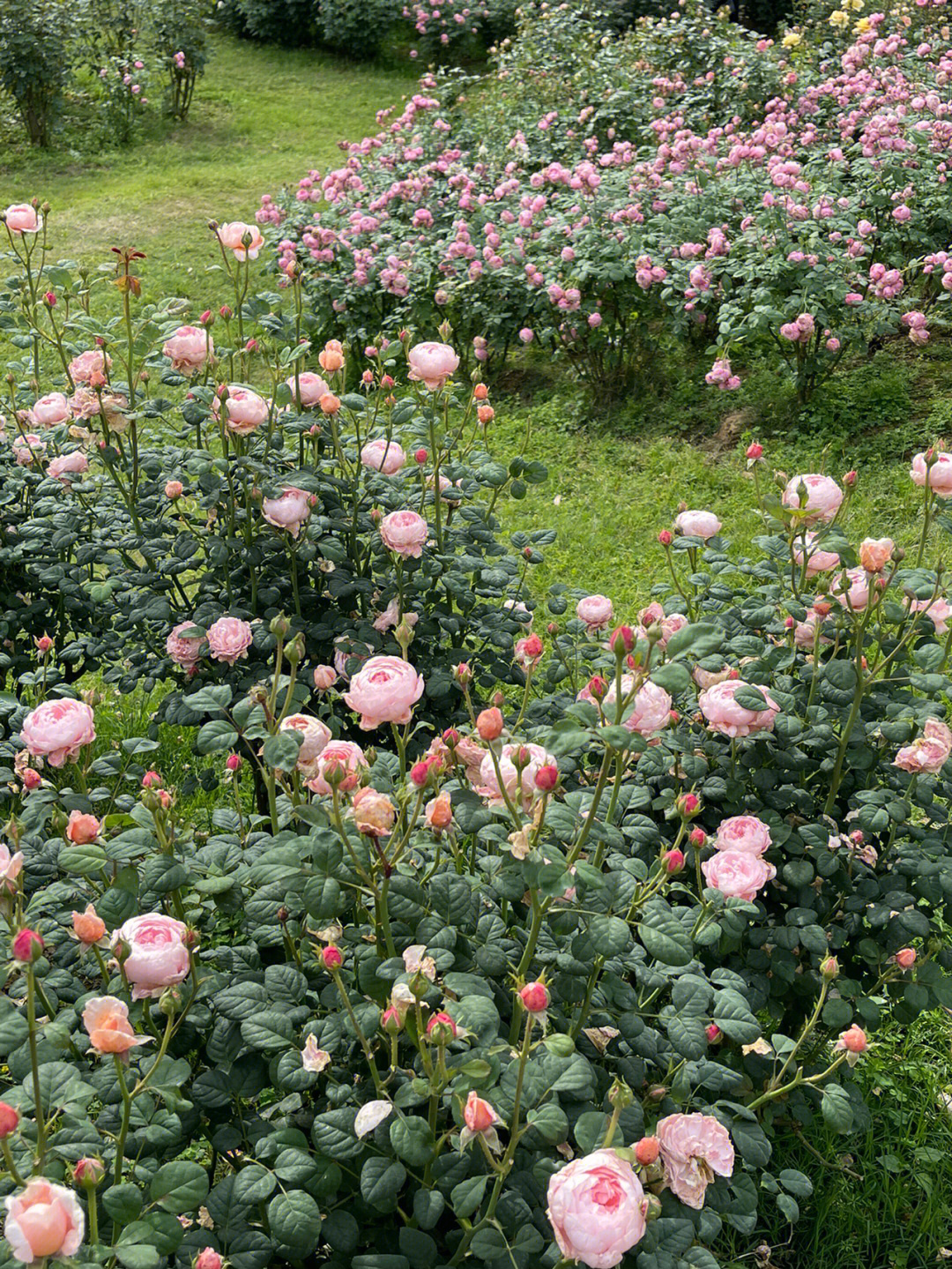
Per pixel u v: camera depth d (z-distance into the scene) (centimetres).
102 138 1268
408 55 1622
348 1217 163
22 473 351
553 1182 134
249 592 317
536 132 926
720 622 264
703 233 651
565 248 651
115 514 320
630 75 977
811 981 238
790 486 247
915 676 233
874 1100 271
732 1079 186
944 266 589
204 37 1334
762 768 245
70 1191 119
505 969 181
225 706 183
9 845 204
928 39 991
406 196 784
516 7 1590
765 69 959
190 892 192
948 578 251
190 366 296
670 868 167
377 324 732
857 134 829
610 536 542
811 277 582
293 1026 170
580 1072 160
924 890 234
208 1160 229
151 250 936
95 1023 143
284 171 1170
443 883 177
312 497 288
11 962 157
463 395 700
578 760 250
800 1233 241
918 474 256
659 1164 168
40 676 289
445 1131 165
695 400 655
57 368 631
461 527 322
